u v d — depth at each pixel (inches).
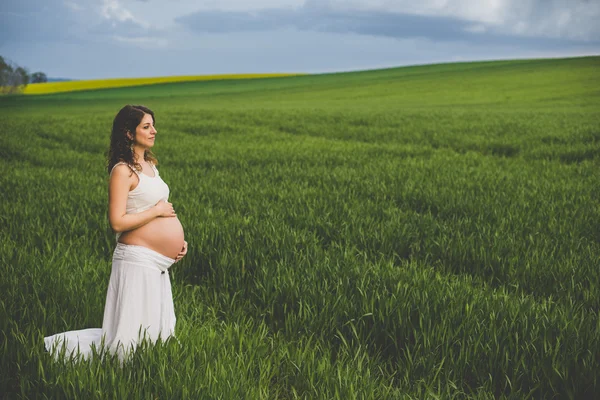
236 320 191.5
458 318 173.5
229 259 240.4
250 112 1378.0
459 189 405.4
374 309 182.2
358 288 194.2
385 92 2459.4
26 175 473.7
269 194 395.9
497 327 169.3
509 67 3112.7
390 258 249.9
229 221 299.1
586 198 373.1
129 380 135.0
